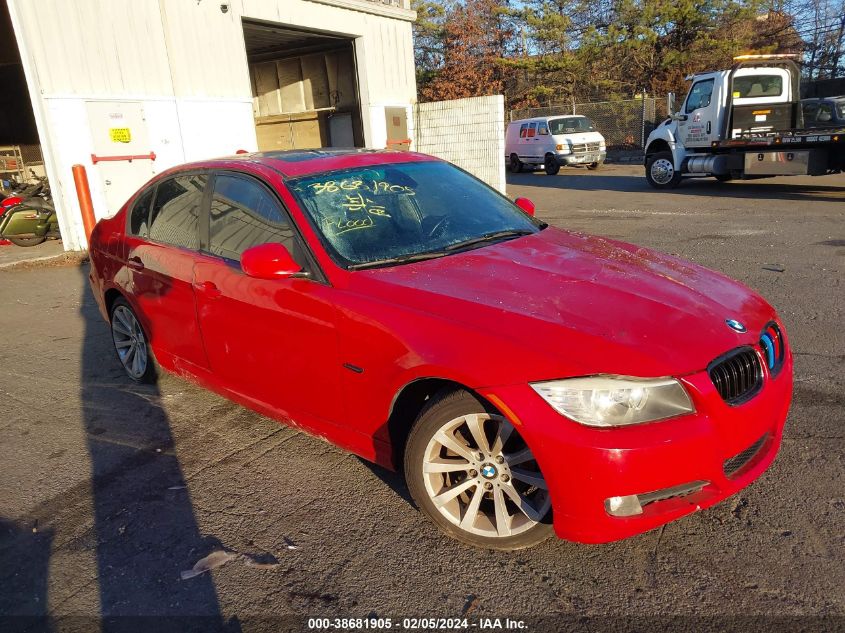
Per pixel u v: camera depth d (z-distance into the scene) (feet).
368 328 9.78
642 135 91.09
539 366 8.29
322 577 9.27
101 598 9.10
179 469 12.46
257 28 43.39
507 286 9.87
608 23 115.75
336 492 11.37
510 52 117.39
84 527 10.78
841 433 12.21
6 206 36.11
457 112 51.70
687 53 101.91
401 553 9.66
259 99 59.93
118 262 15.57
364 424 10.28
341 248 11.05
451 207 12.98
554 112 97.30
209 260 12.75
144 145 35.96
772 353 9.72
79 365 18.40
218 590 9.13
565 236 12.94
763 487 10.71
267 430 13.85
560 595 8.64
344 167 12.85
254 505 11.12
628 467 7.93
